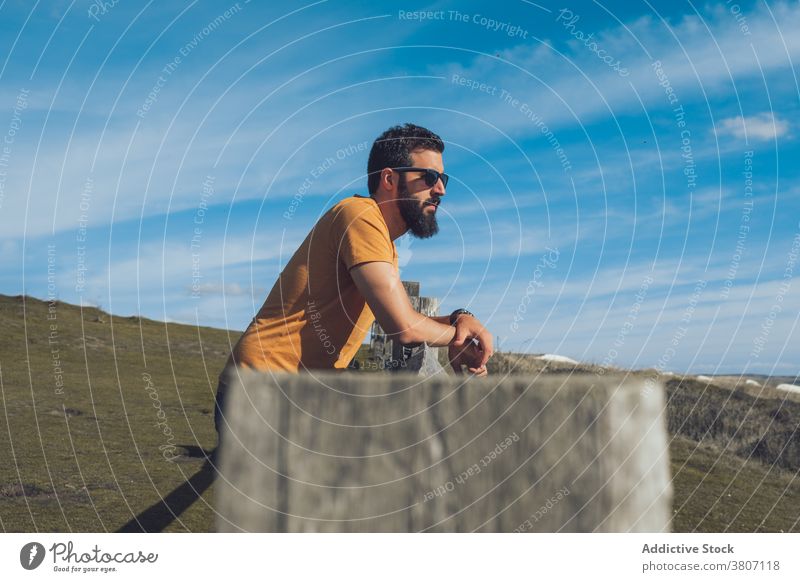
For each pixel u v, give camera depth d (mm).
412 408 742
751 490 4676
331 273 2582
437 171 2766
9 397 7672
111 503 3824
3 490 4039
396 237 2840
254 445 730
